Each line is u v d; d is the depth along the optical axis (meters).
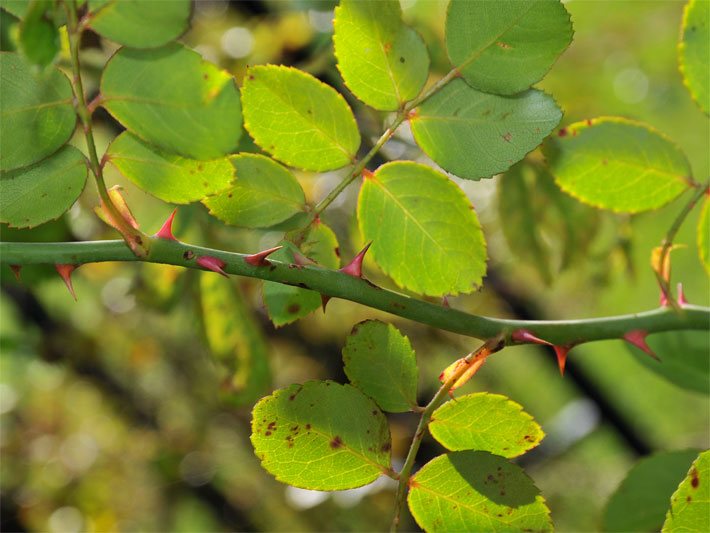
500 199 0.51
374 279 0.58
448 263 0.36
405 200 0.36
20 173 0.33
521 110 0.34
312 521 1.02
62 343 0.98
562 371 0.37
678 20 1.11
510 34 0.34
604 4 1.17
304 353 1.01
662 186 0.39
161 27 0.31
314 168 0.36
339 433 0.34
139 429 1.19
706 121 1.34
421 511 0.34
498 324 0.36
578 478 1.24
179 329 1.08
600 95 1.18
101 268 0.87
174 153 0.32
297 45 0.64
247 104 0.35
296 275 0.35
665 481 0.42
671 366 0.43
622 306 1.36
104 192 0.33
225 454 1.20
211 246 0.51
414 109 0.35
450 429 0.34
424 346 1.01
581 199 0.40
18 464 1.17
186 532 1.33
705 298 1.39
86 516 1.17
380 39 0.35
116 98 0.32
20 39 0.30
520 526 0.34
